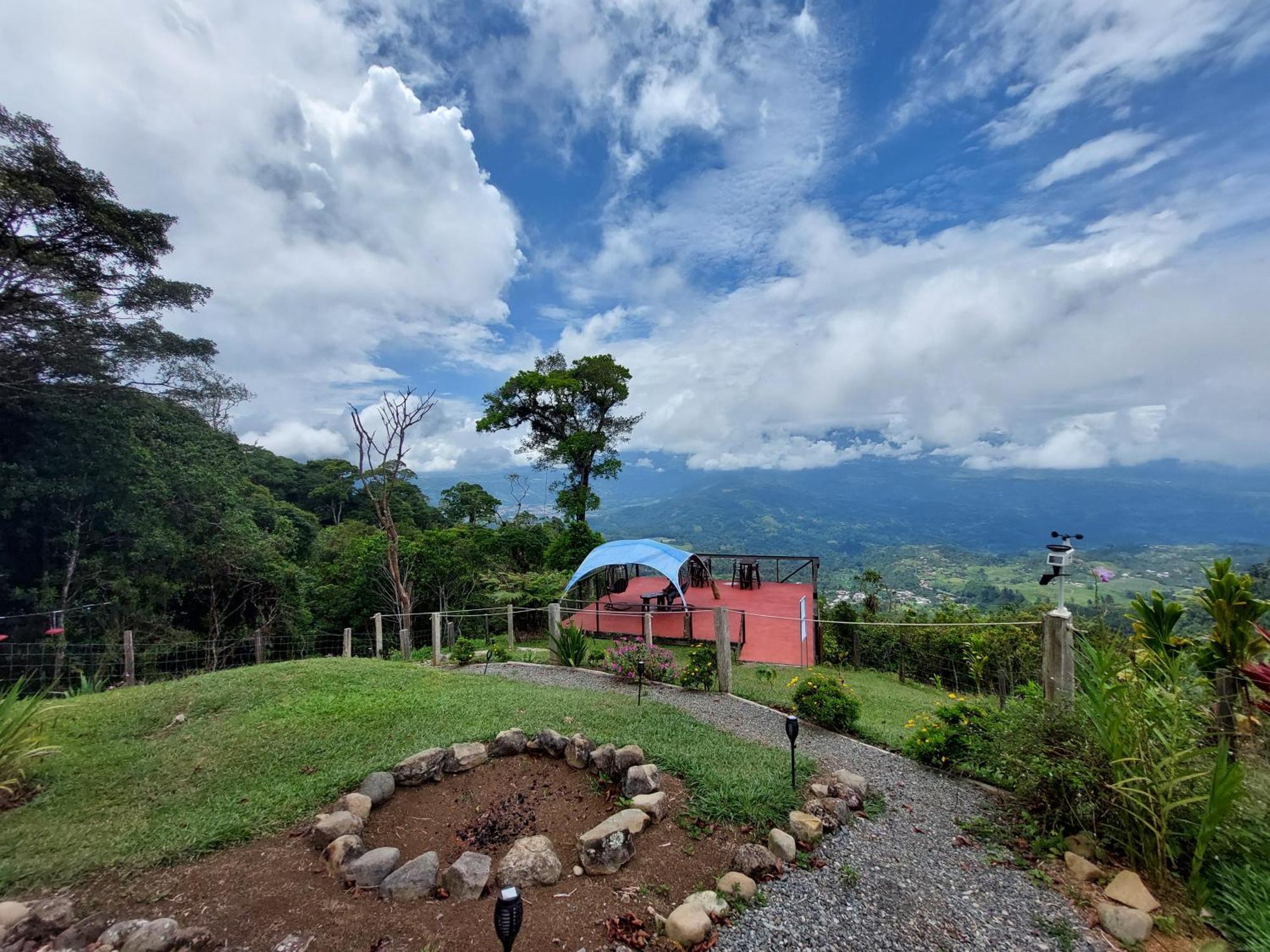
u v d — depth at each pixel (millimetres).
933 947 2430
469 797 4074
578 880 2941
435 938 2430
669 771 4129
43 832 3262
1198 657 3295
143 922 2371
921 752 4578
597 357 23203
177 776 4055
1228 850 2711
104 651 13508
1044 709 3688
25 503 13516
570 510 22203
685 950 2393
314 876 2910
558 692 6777
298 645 19672
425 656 12523
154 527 16328
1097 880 2891
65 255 14344
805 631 11672
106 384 15602
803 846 3238
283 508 28781
